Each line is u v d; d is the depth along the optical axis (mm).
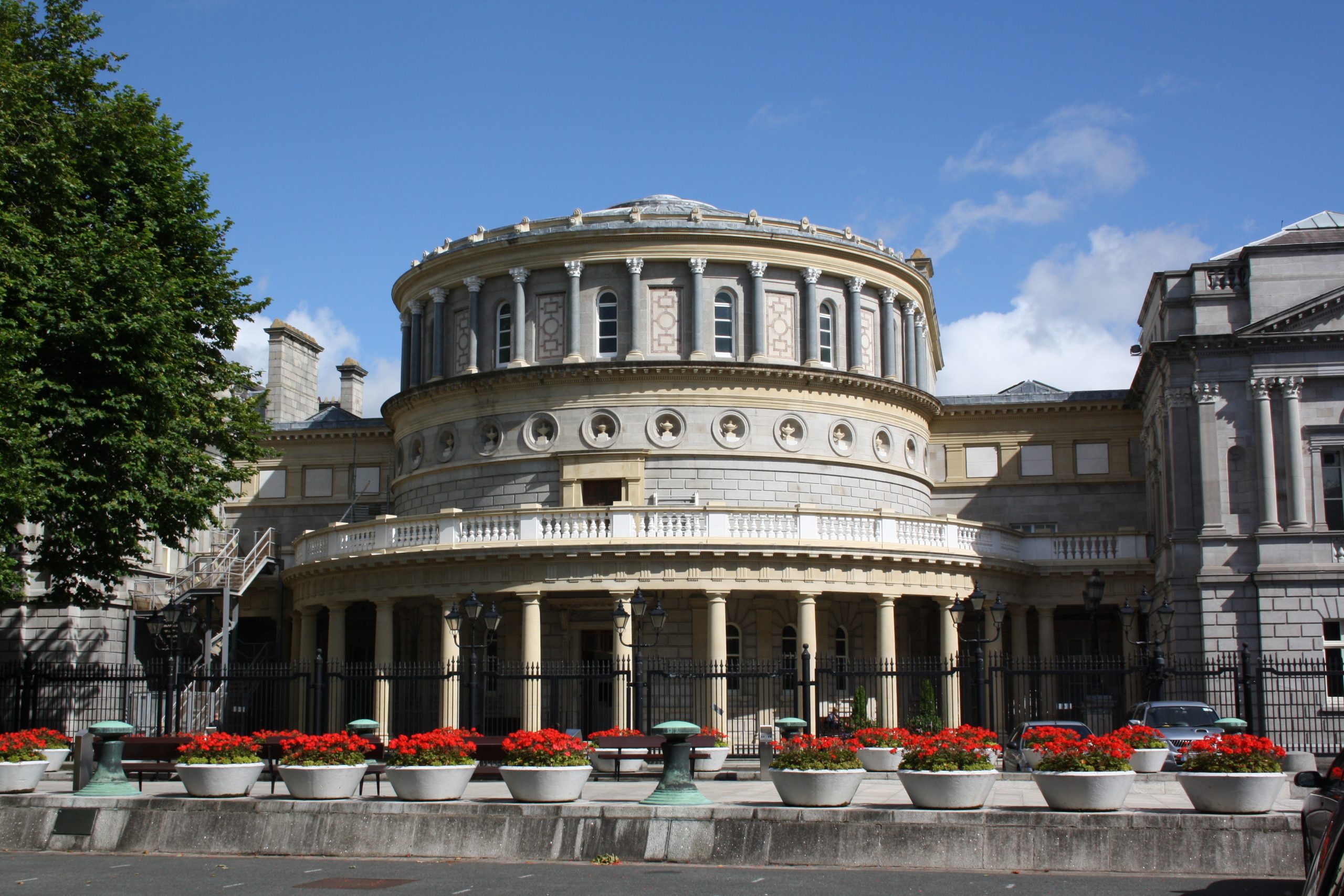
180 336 34312
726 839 20891
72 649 46125
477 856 21484
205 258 37281
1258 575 46125
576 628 48781
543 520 44500
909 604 51906
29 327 31297
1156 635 50875
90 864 21469
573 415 51500
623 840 21172
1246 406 47375
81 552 35219
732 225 52469
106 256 32938
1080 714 48156
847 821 20641
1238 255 49062
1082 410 61219
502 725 47812
